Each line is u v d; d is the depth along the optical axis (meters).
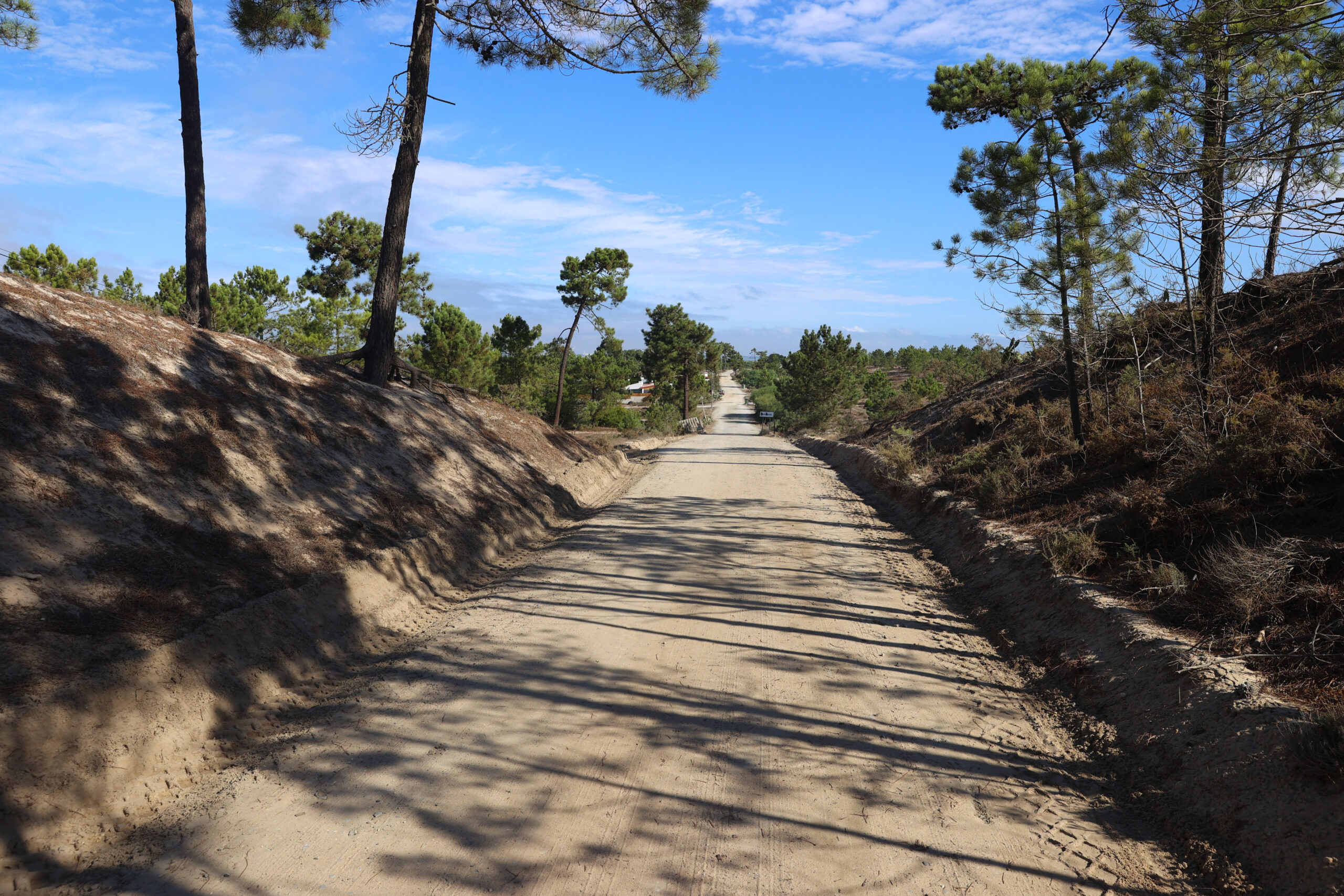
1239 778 3.94
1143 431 10.48
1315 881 3.17
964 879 3.52
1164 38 6.74
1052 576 7.56
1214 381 10.16
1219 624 5.59
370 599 7.39
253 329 26.84
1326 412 7.53
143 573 5.86
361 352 13.94
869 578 9.45
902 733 5.11
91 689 4.29
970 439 17.31
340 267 35.72
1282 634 5.09
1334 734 3.63
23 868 3.40
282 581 6.79
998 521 10.44
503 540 11.05
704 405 110.25
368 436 11.21
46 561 5.39
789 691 5.80
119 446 7.20
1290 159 5.52
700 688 5.84
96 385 7.80
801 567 9.95
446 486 11.41
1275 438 7.41
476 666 6.27
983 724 5.30
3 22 13.22
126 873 3.48
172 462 7.58
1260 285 12.10
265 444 9.11
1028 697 5.80
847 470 22.73
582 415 49.56
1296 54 6.15
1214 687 4.68
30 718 3.94
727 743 4.91
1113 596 6.66
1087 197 11.38
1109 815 4.13
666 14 12.43
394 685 5.84
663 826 3.94
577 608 7.96
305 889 3.37
